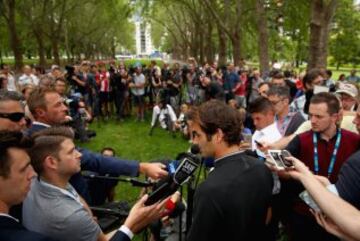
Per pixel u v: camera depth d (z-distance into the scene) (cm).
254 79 1284
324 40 980
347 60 4412
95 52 6762
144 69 1484
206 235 175
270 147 305
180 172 224
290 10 2114
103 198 358
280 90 398
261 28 1571
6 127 279
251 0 2241
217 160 195
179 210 306
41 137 209
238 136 193
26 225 199
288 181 275
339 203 167
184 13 4253
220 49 2523
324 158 275
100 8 4003
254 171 189
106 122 1218
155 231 335
